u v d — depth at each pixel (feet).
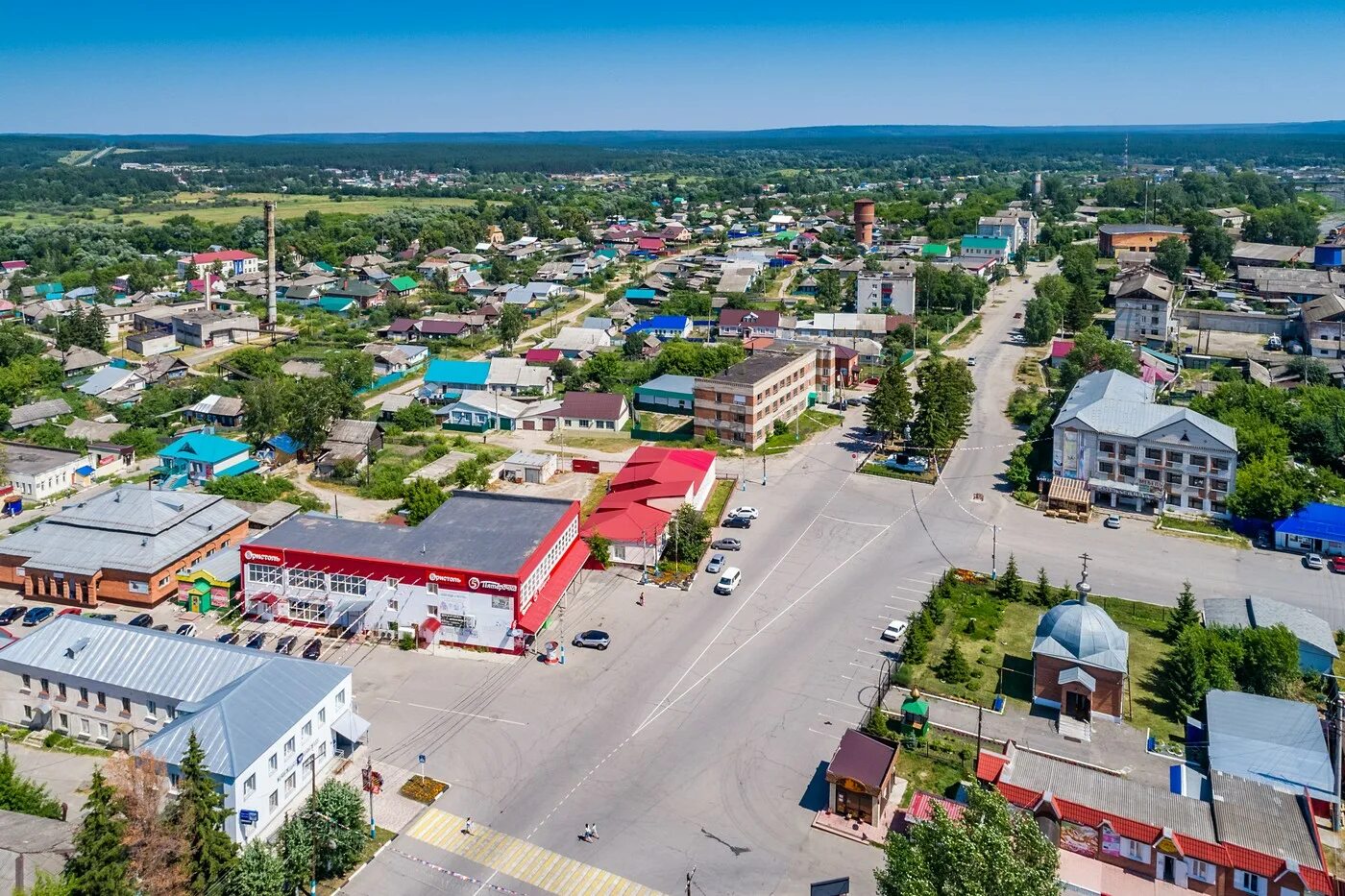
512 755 243.40
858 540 374.84
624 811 223.71
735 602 323.57
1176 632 297.33
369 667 284.00
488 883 201.77
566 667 283.59
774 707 264.11
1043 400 545.85
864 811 220.02
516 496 354.33
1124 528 386.93
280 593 307.78
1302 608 316.60
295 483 443.32
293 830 200.85
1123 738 246.27
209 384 586.45
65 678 246.47
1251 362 588.91
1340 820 215.31
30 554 324.80
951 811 212.84
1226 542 373.20
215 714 215.51
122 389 580.71
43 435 479.00
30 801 211.00
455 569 291.17
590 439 506.48
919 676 278.87
